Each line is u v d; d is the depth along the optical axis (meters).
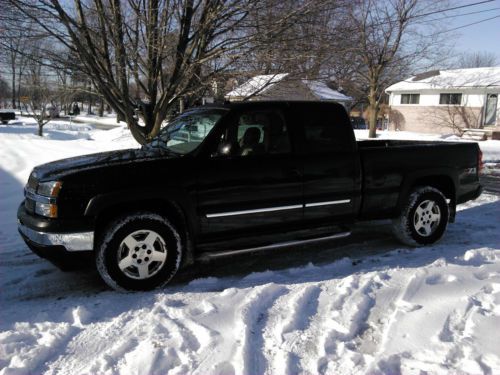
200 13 8.62
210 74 8.64
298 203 5.04
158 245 4.43
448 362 3.09
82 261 4.30
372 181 5.45
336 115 5.28
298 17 8.01
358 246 5.93
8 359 3.23
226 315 3.78
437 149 5.89
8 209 7.97
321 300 4.05
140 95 10.80
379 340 3.48
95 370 3.08
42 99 25.52
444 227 5.93
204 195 4.59
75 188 4.18
